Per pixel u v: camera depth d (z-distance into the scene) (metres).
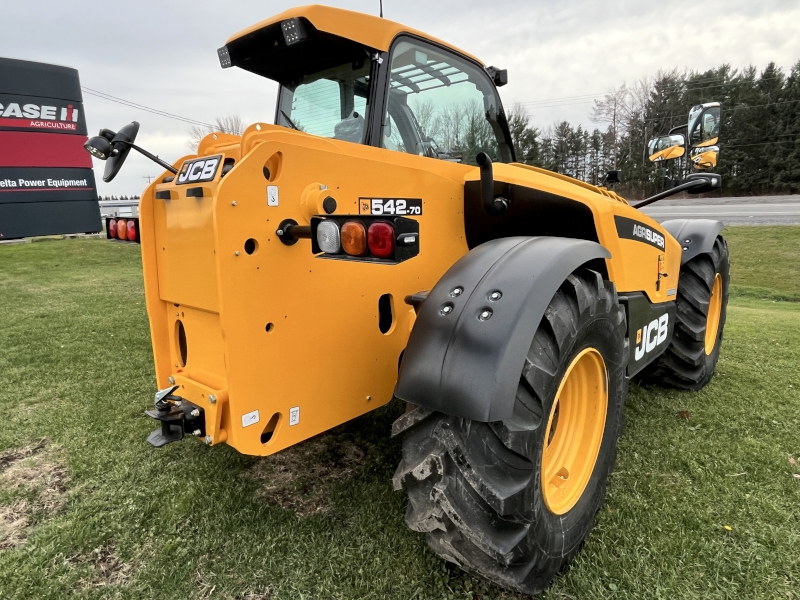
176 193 1.80
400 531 2.07
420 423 1.58
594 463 2.03
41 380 3.94
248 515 2.20
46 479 2.53
